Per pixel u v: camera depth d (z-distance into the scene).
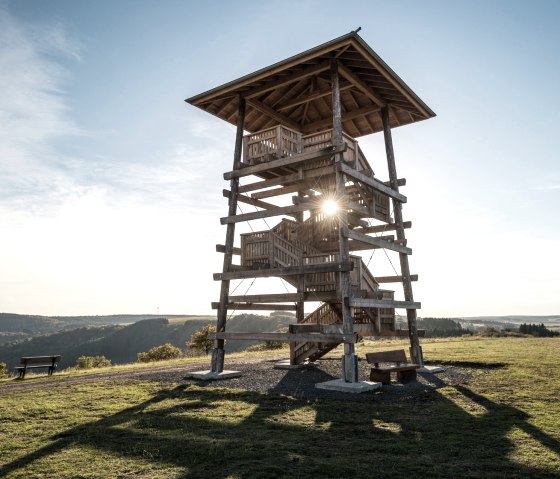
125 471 6.05
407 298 17.70
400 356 14.24
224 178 18.25
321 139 16.80
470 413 9.35
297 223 20.08
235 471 5.93
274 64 16.64
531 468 5.92
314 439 7.52
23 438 7.91
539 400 10.40
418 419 8.94
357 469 5.94
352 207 15.45
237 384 13.94
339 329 13.74
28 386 14.34
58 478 5.86
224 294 17.22
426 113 20.55
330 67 16.38
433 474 5.74
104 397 11.77
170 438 7.64
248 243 18.00
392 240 17.97
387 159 19.28
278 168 17.33
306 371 17.09
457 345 26.05
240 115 18.86
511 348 22.92
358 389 12.25
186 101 19.20
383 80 18.02
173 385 13.77
